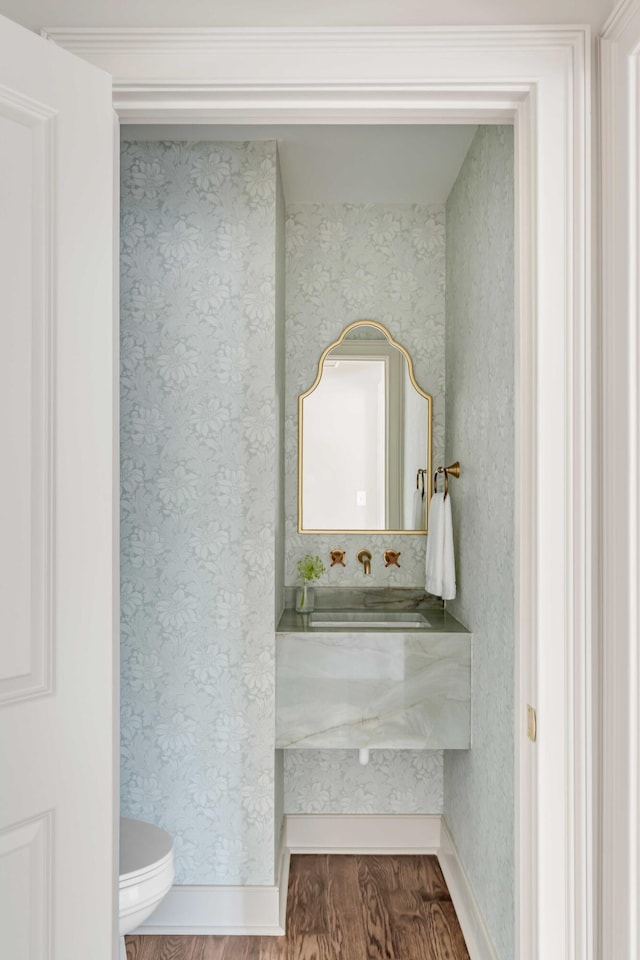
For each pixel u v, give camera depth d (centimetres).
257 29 146
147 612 267
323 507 330
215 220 267
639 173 129
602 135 141
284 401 324
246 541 267
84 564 134
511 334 208
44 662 129
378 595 328
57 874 128
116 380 151
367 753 278
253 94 149
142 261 267
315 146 273
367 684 273
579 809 143
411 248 331
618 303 134
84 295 135
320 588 328
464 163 283
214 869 266
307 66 146
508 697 211
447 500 293
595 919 143
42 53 129
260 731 267
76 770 132
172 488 267
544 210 145
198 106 151
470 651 271
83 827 132
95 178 136
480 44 145
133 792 268
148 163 267
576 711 144
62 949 129
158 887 204
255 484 267
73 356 133
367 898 284
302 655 273
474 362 263
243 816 266
